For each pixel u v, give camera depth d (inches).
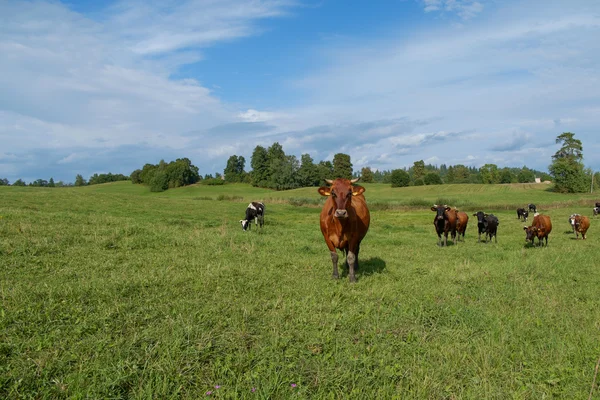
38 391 145.3
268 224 992.9
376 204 2028.8
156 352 174.4
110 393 143.8
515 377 167.2
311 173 3838.6
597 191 3152.1
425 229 964.0
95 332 193.9
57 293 242.1
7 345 172.6
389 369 168.9
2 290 242.7
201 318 213.9
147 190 3870.6
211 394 149.2
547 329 218.1
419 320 225.1
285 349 185.8
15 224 463.2
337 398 149.9
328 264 389.1
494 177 4832.7
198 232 543.5
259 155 4165.8
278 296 263.9
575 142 3243.1
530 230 655.8
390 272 366.0
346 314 232.2
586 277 359.9
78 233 446.9
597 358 182.2
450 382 162.4
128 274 304.0
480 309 246.1
